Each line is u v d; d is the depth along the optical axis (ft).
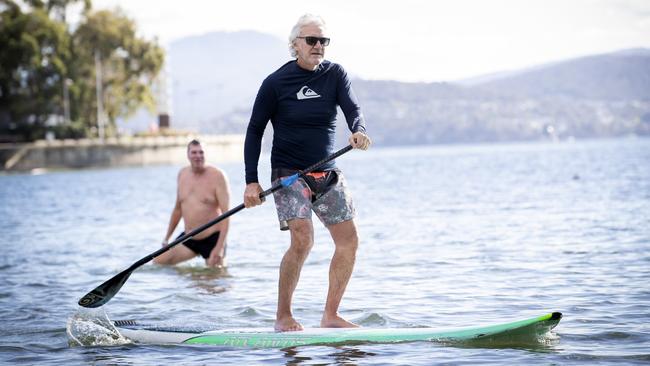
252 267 75.36
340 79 46.11
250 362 41.78
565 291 58.13
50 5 585.22
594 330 45.78
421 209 139.23
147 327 48.78
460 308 53.83
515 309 52.80
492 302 55.36
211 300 59.21
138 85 636.07
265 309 55.26
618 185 181.16
